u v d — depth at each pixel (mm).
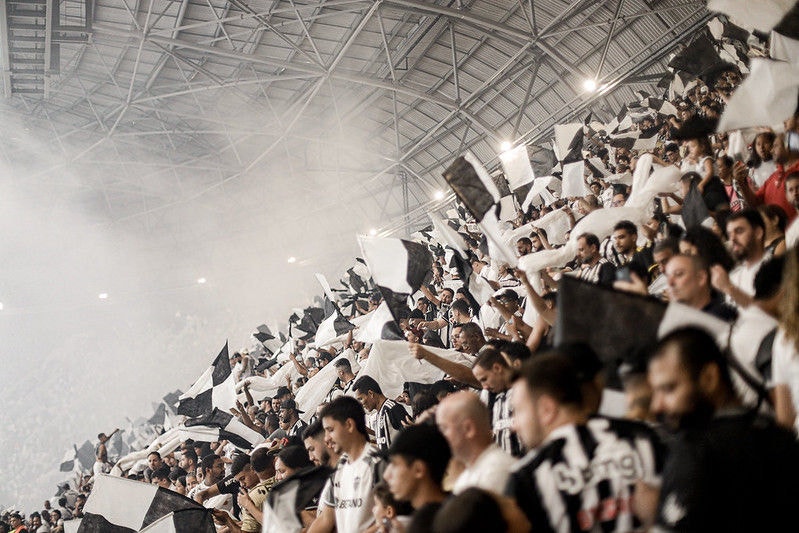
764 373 2861
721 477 2039
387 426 6684
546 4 19875
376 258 6938
